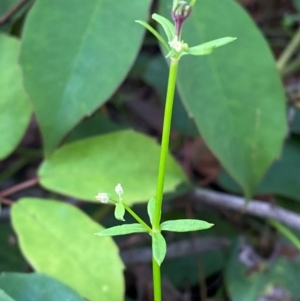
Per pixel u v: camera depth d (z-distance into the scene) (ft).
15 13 1.30
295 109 1.57
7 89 1.15
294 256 1.43
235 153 1.14
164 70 1.75
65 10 1.10
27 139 2.06
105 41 1.10
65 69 1.09
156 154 1.18
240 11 1.16
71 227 1.06
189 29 1.13
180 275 1.59
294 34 1.79
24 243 1.04
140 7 1.10
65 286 0.97
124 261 1.53
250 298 1.37
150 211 0.79
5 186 1.86
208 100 1.13
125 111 2.02
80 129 1.57
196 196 1.44
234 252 1.45
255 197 1.62
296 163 1.48
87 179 1.14
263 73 1.14
